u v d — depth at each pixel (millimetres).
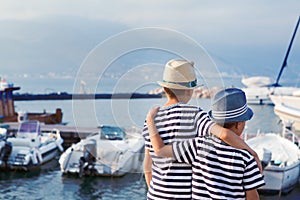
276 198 8047
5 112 16969
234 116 1494
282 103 10789
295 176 8500
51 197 8523
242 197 1564
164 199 1595
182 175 1565
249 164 1555
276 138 9062
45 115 16438
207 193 1553
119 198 7754
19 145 10898
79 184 8961
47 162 11492
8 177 10125
